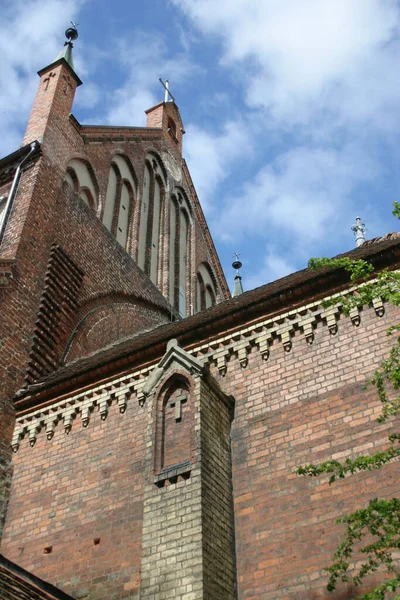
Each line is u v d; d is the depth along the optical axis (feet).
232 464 43.21
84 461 49.24
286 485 40.16
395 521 28.17
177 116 125.39
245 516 40.37
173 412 44.14
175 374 45.44
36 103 84.07
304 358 45.06
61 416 53.06
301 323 46.37
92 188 86.89
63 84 86.53
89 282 74.95
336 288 46.11
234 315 48.96
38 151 75.82
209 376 44.78
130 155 100.53
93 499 46.52
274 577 37.06
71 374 53.62
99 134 92.63
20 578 37.32
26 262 65.05
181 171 119.14
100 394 52.11
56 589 39.29
